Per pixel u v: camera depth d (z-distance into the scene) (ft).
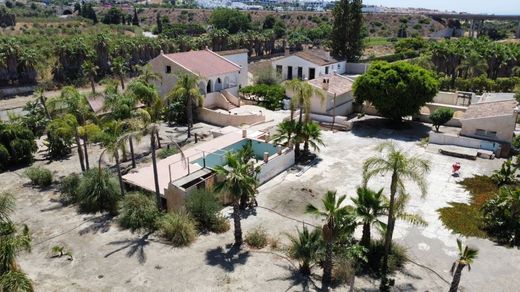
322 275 71.92
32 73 232.94
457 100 179.83
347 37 268.82
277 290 68.13
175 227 82.23
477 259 76.64
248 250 79.25
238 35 343.05
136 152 128.47
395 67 149.07
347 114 174.70
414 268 74.28
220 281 70.33
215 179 98.43
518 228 82.89
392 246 77.51
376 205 71.56
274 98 176.14
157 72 171.83
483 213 90.12
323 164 119.85
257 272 72.74
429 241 82.58
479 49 232.73
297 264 75.10
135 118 97.30
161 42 286.66
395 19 558.15
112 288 68.59
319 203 97.40
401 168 66.23
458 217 90.74
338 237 67.36
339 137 143.74
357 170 115.55
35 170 108.78
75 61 242.37
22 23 422.00
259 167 97.76
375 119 166.81
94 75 247.70
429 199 99.40
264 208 95.50
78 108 110.11
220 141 120.47
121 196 95.09
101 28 428.15
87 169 105.09
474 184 107.14
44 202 98.53
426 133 149.18
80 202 96.07
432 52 238.89
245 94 188.96
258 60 325.62
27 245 58.39
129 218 86.94
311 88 118.01
